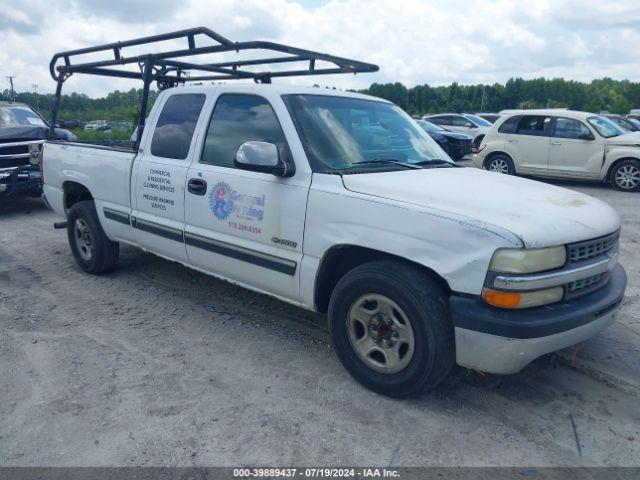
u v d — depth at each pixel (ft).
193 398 11.59
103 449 9.95
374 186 11.55
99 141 21.29
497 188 11.90
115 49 17.87
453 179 12.47
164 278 19.24
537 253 9.75
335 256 12.14
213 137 14.55
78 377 12.43
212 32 14.87
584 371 12.83
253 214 13.23
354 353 11.94
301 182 12.36
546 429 10.64
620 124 48.44
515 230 9.80
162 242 16.03
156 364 13.07
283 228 12.66
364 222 11.25
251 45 14.49
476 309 9.97
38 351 13.67
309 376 12.53
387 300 11.05
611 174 39.99
